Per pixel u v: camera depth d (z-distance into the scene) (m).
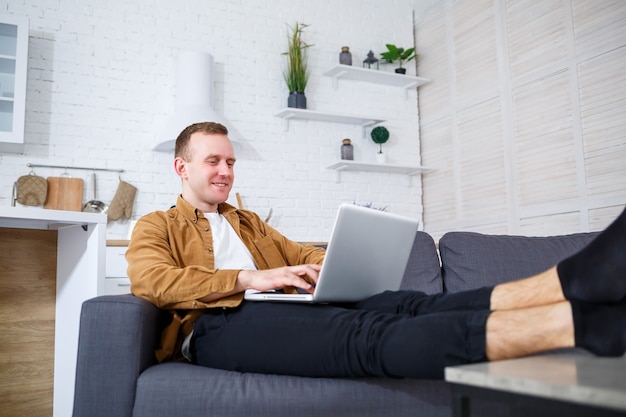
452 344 1.10
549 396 0.73
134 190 4.32
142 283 1.59
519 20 4.43
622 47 3.62
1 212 1.83
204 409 1.40
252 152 4.80
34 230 2.27
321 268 1.55
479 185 4.77
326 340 1.40
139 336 1.49
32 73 4.17
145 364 1.52
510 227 4.43
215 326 1.62
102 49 4.39
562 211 4.00
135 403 1.43
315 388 1.41
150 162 4.44
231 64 4.81
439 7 5.30
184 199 2.00
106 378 1.46
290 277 1.57
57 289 2.30
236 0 4.89
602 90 3.74
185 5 4.70
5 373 2.14
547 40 4.17
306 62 5.05
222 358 1.56
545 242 2.34
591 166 3.80
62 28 4.29
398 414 1.42
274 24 5.01
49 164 4.15
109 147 4.34
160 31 4.59
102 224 2.10
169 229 1.82
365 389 1.42
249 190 4.75
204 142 1.97
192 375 1.45
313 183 5.01
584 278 0.99
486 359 1.06
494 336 1.05
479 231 4.75
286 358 1.46
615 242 0.96
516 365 0.88
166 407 1.40
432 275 2.39
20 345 2.19
